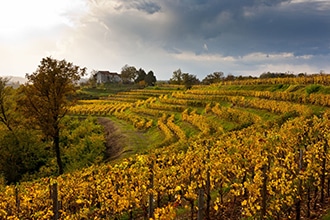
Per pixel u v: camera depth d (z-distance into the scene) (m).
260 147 13.41
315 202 11.66
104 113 82.81
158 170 15.09
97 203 16.11
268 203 10.98
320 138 16.12
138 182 13.41
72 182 17.97
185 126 46.81
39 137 34.62
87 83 154.75
